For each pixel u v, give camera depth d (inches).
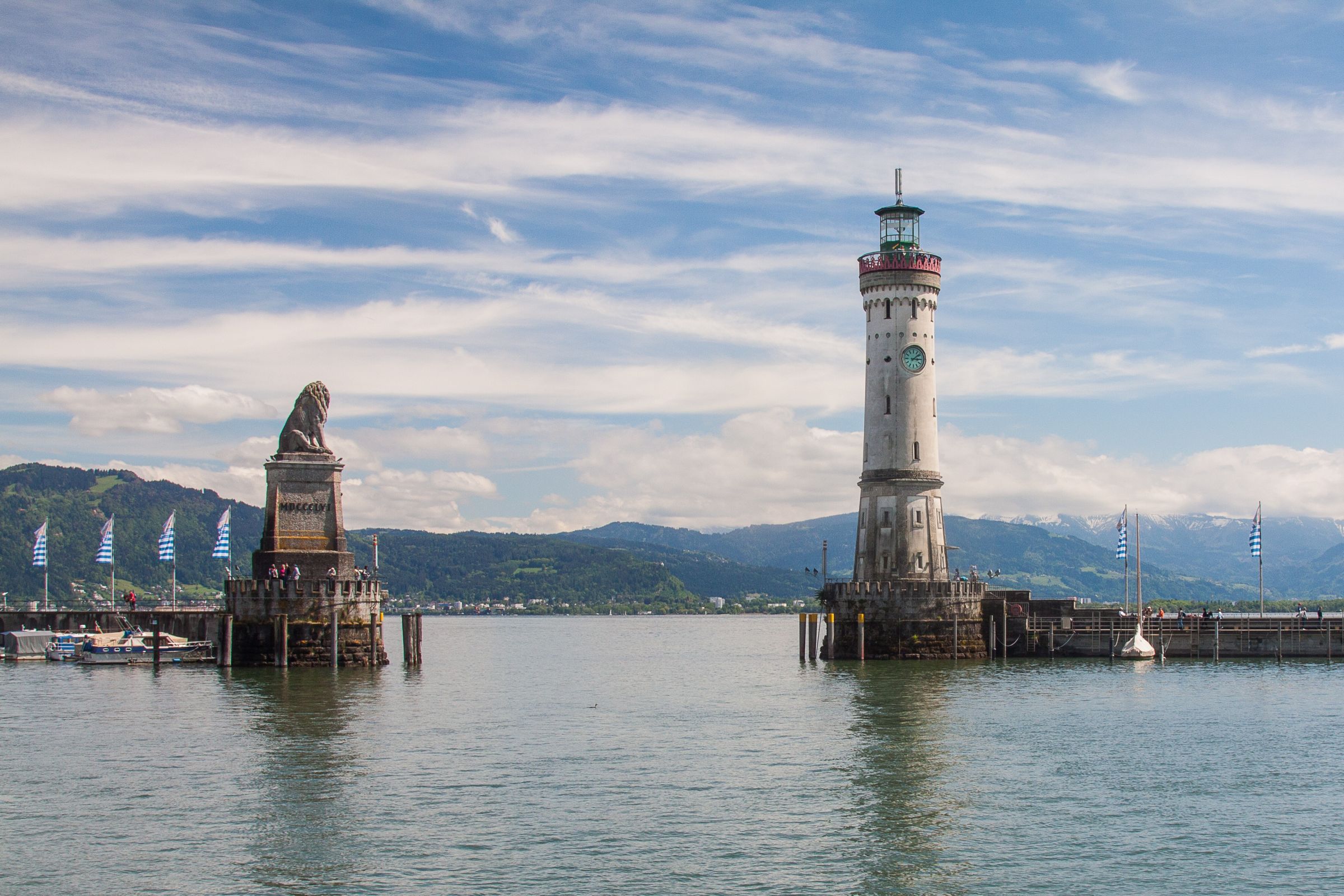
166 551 6579.7
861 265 5821.9
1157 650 5689.0
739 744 3442.4
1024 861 2341.3
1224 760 3179.1
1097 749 3339.1
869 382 5802.2
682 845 2416.3
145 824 2539.4
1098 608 6127.0
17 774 2977.4
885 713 3983.8
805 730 3666.3
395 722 3779.5
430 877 2229.3
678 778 2974.9
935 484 5723.4
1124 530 6048.2
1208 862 2332.7
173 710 3971.5
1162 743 3425.2
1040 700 4274.1
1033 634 5689.0
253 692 4392.2
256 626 4977.9
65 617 6112.2
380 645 5221.5
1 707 4040.4
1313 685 4694.9
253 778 2945.4
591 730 3703.3
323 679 4746.6
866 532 5777.6
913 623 5600.4
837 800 2755.9
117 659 5551.2
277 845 2401.6
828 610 5733.3
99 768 3056.1
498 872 2253.9
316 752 3280.0
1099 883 2225.6
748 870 2281.0
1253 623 5772.6
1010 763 3154.5
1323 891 2188.7
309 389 5034.5
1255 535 6520.7
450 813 2630.4
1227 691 4512.8
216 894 2146.9
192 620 5989.2
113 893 2149.4
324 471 5007.4
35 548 6727.4
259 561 4972.9
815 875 2256.4
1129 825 2564.0
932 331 5782.5
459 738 3526.1
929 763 3154.5
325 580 4965.6
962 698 4355.3
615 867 2285.9
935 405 5787.4
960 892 2182.6
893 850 2395.4
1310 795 2812.5
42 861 2306.8
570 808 2682.1
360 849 2379.4
